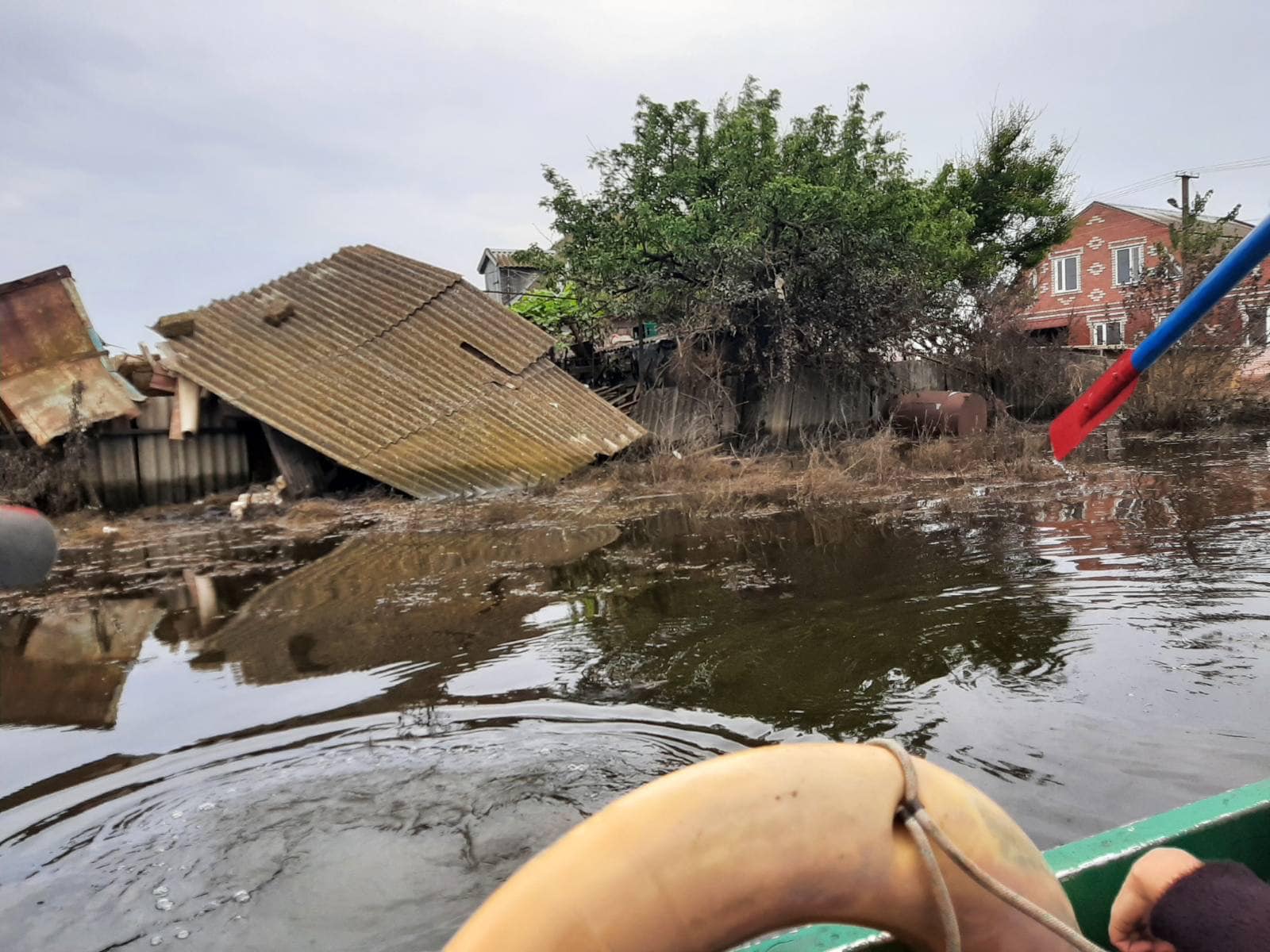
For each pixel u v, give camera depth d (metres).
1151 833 1.92
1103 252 32.78
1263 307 18.45
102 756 4.16
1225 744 3.64
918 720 4.04
